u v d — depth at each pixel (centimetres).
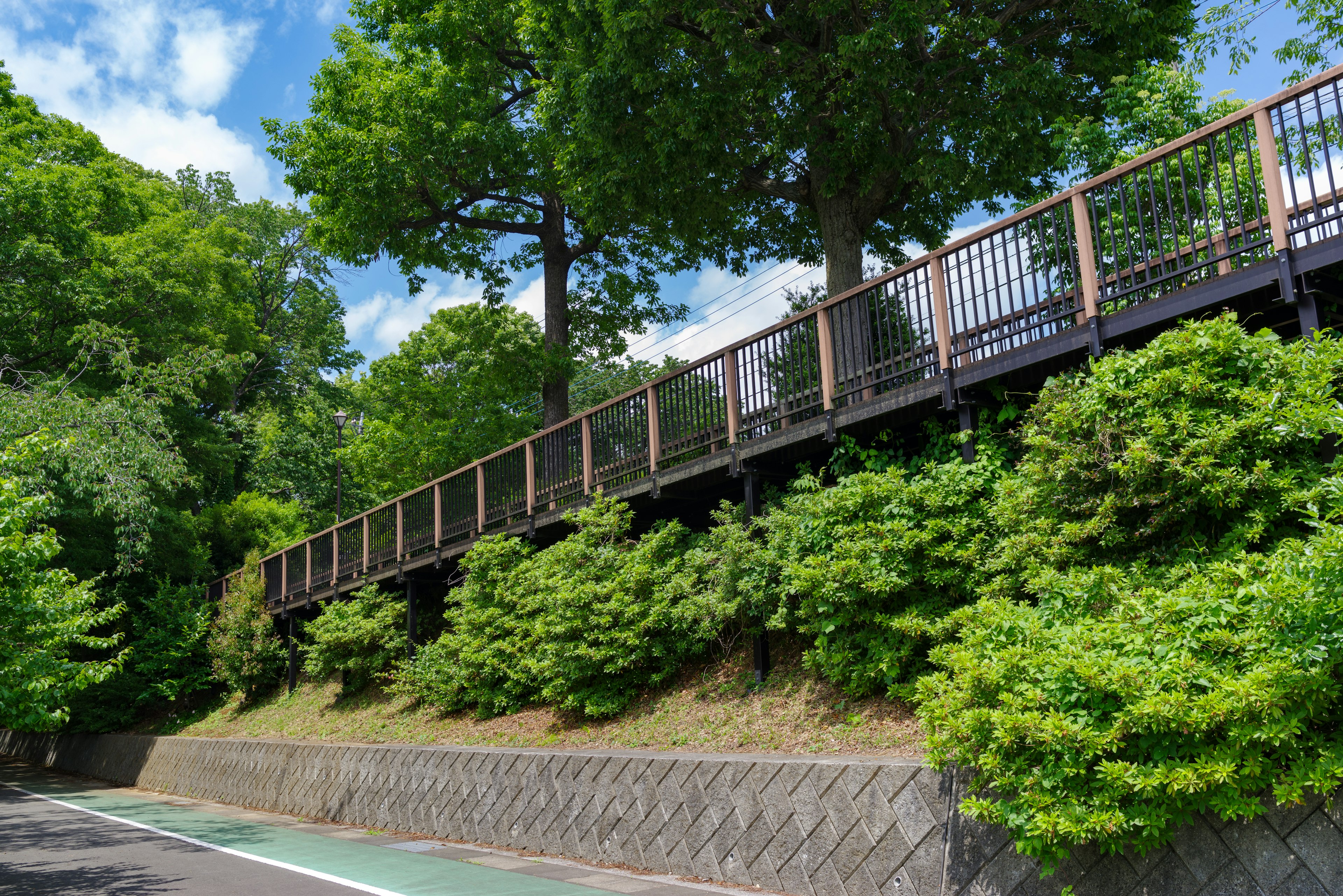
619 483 1202
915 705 754
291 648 2042
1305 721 423
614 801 796
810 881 619
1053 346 727
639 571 1052
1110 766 439
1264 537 569
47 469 1938
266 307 4669
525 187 2288
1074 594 598
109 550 2497
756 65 1362
